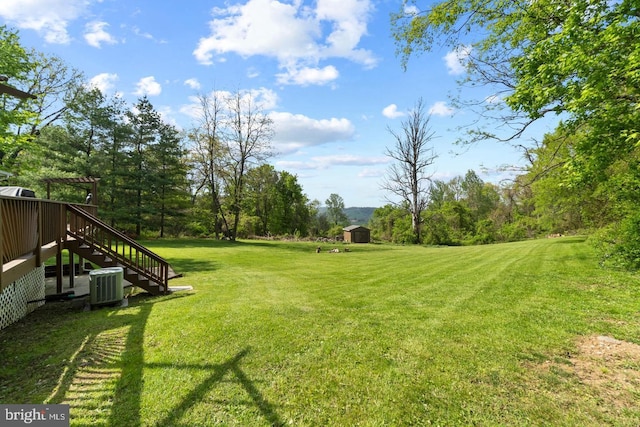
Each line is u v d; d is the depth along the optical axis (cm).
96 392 294
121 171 2284
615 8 463
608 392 276
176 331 442
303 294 676
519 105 611
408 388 290
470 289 668
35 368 347
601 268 779
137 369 335
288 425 244
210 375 319
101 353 380
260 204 4222
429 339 397
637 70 407
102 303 596
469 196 4541
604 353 346
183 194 2733
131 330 455
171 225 2722
